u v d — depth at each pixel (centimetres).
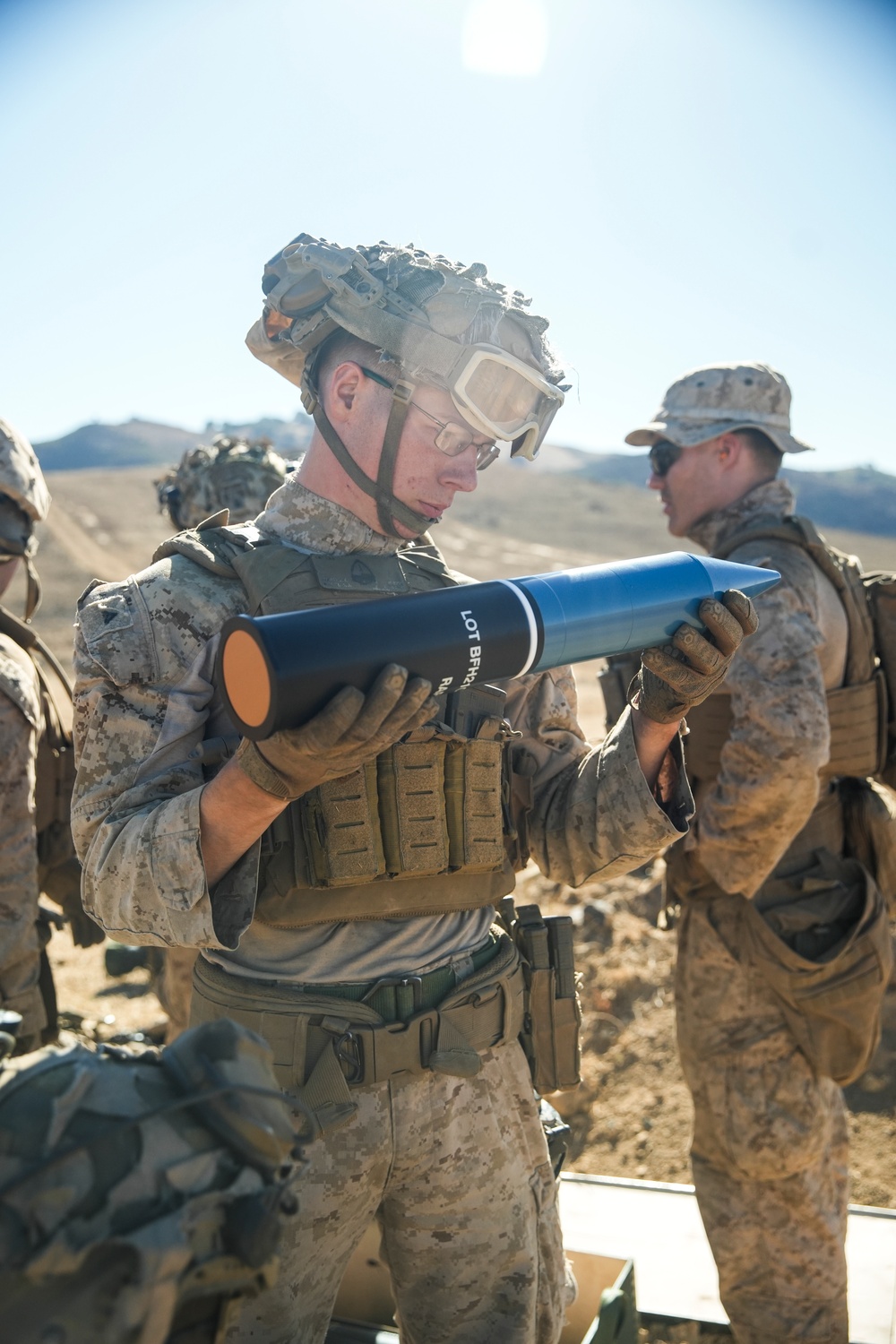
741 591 166
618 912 551
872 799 281
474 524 4769
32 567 288
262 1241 95
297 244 177
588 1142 414
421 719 134
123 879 154
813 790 250
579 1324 254
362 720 127
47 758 282
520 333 176
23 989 257
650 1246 307
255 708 128
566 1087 193
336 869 161
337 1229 164
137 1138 95
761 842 252
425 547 201
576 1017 195
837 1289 263
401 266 169
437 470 174
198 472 396
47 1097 95
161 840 149
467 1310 176
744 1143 260
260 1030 164
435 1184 173
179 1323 98
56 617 2441
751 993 264
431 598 141
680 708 175
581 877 197
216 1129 99
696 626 164
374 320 165
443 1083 173
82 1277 87
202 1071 102
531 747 203
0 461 272
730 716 264
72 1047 106
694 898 274
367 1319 256
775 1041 262
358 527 180
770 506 301
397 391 168
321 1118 160
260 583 168
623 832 187
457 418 170
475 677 142
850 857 284
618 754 188
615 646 157
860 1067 262
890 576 291
